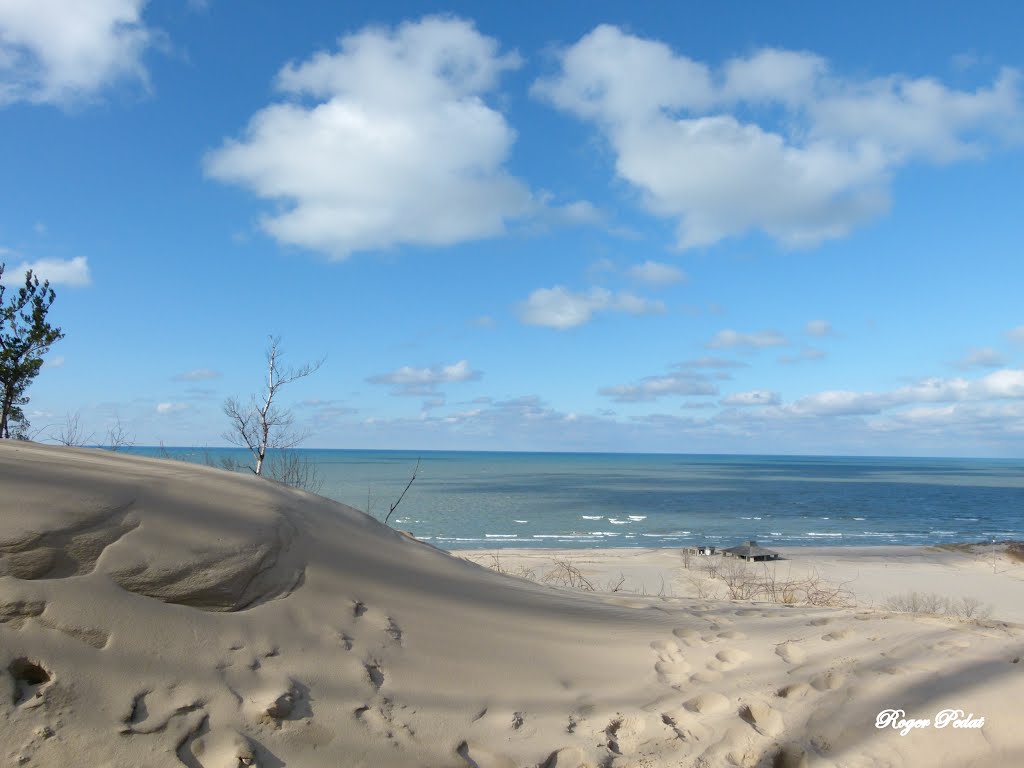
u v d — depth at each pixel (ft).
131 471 11.87
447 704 9.21
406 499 183.11
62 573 8.45
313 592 10.47
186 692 7.79
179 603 8.93
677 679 11.03
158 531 9.79
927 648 11.85
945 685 10.19
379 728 8.36
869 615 14.66
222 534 10.42
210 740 7.37
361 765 7.73
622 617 13.75
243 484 13.14
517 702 9.70
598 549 92.53
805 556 83.82
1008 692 9.66
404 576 12.37
